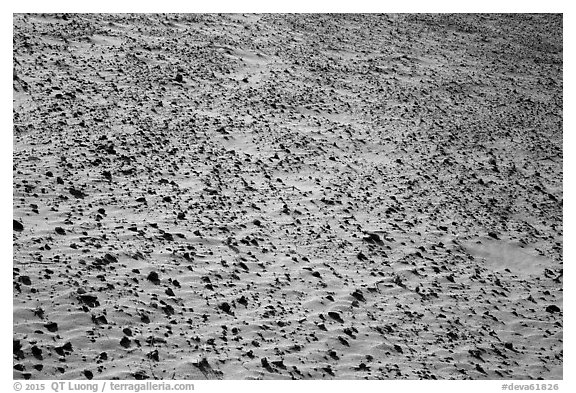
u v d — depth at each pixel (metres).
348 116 20.44
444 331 11.09
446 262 13.41
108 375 8.29
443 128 21.06
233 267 11.40
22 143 13.70
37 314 8.86
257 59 23.52
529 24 38.81
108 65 19.42
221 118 17.92
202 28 25.30
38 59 18.39
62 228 10.99
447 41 32.09
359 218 14.30
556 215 16.66
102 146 14.36
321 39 27.94
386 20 33.44
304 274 11.71
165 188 13.52
